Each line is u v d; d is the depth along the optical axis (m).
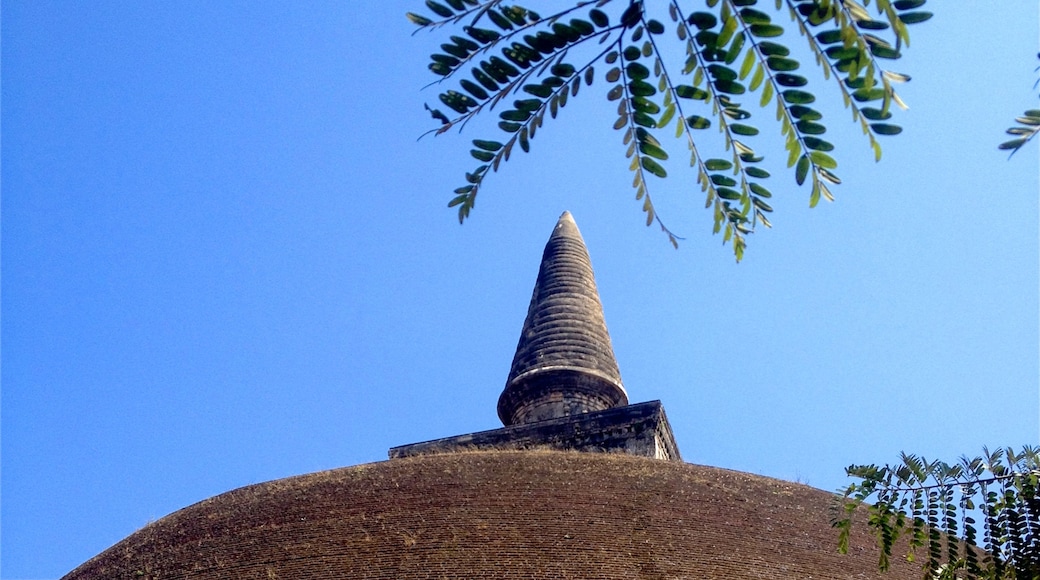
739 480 26.14
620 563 21.50
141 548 25.33
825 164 5.43
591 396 37.84
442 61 5.52
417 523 22.98
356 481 25.41
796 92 5.22
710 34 5.17
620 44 5.39
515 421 38.25
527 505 23.50
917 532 10.62
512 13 5.33
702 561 21.83
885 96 5.04
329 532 23.22
